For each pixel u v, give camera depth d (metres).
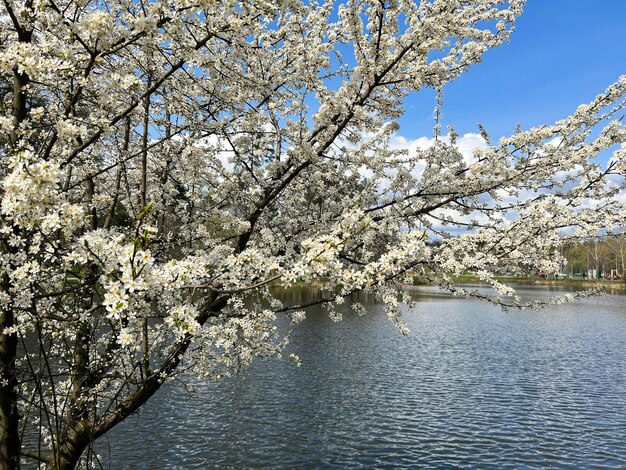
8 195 2.86
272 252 5.98
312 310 32.84
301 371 16.69
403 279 5.41
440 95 6.59
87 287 4.63
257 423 11.84
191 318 3.04
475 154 5.93
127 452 10.05
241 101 5.90
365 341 22.80
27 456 4.98
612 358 19.61
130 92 4.41
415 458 10.13
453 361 18.78
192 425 11.58
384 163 6.62
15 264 3.69
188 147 5.60
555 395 14.43
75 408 5.21
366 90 6.10
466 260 5.00
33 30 4.45
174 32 3.94
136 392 5.34
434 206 6.16
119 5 4.36
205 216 6.32
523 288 56.78
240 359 6.17
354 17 5.45
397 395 14.27
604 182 5.47
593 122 5.80
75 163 5.93
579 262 73.06
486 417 12.51
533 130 5.73
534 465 9.84
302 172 6.77
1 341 4.42
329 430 11.49
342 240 3.40
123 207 7.35
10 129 3.77
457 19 5.35
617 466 9.80
